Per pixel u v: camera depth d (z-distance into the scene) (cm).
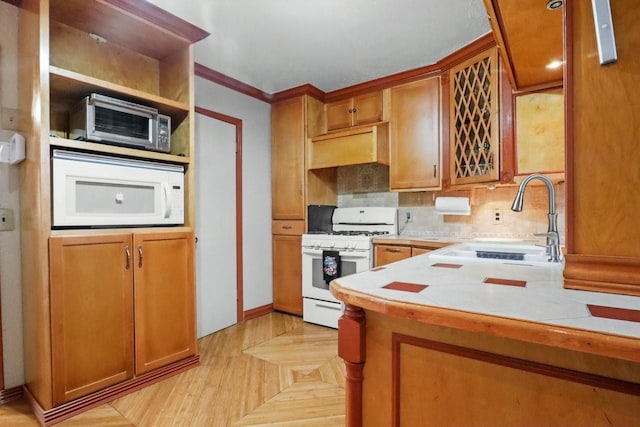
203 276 296
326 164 334
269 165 365
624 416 66
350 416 98
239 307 329
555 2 136
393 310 82
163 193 220
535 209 269
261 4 204
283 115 356
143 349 205
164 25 215
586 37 84
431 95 292
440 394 86
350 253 303
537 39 163
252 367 235
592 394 69
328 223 365
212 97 304
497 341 79
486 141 248
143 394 198
